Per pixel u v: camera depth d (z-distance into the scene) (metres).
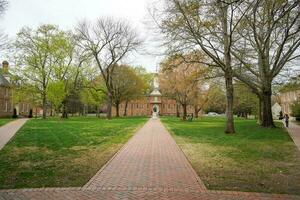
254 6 20.92
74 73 54.41
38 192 7.98
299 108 49.81
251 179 9.56
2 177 9.62
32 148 15.81
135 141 19.33
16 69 51.47
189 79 31.59
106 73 59.56
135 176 9.72
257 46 28.39
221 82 39.28
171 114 108.69
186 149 15.98
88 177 9.59
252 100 56.59
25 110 76.69
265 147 16.91
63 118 55.88
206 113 106.06
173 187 8.44
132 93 74.81
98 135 22.83
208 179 9.49
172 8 24.66
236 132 26.42
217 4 18.02
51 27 52.41
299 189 8.47
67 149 15.60
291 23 24.47
